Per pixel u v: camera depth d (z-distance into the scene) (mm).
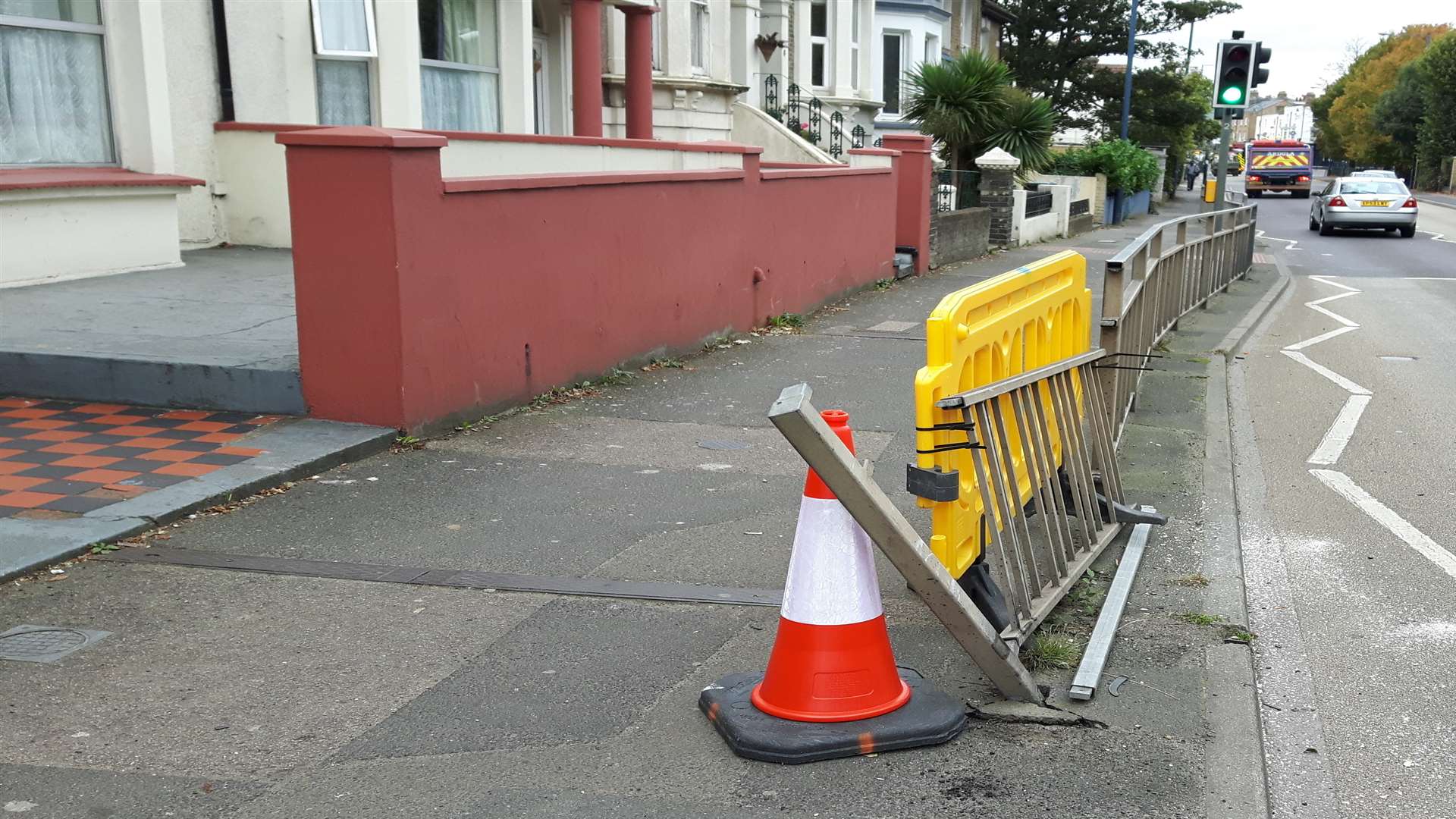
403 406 6980
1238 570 5324
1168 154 50938
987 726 3783
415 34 13539
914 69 32500
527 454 7016
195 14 12211
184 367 7219
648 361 9969
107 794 3318
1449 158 65625
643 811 3271
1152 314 9094
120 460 6281
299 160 6828
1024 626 4207
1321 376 10477
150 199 11039
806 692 3633
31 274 9969
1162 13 43875
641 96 18016
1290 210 46719
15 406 7266
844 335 12227
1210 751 3635
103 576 4918
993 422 4309
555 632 4500
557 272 8445
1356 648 4523
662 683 4070
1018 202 24156
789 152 22344
